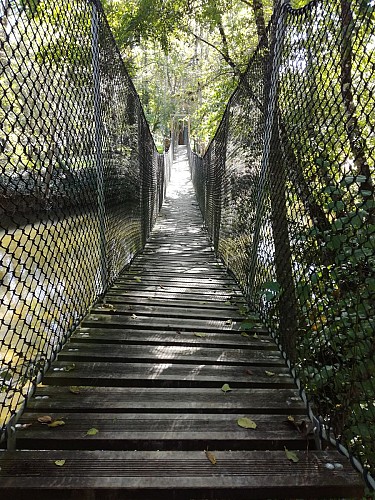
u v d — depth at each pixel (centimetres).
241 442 128
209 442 127
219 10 566
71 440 124
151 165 720
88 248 238
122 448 125
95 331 213
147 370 173
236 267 367
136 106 460
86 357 181
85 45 219
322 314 168
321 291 166
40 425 131
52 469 109
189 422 136
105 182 275
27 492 103
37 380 157
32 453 115
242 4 611
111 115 292
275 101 227
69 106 193
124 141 358
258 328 237
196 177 1283
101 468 110
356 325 136
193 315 254
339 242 146
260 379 171
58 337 188
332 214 158
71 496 104
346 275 147
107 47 276
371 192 134
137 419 136
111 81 291
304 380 170
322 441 131
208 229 727
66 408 141
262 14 496
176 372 173
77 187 216
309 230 171
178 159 2752
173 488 105
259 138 273
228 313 266
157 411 143
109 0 634
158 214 950
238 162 370
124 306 264
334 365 153
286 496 108
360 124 144
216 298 309
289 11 204
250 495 107
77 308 218
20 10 136
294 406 149
